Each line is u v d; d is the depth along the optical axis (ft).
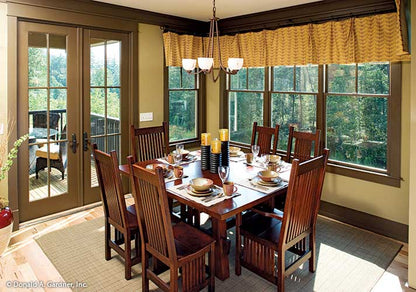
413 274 7.93
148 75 14.58
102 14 12.62
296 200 7.27
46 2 11.11
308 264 8.99
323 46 11.80
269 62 13.58
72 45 12.15
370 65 11.12
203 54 16.07
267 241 7.62
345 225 11.78
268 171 8.80
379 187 11.01
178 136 16.43
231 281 8.22
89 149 13.07
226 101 16.43
